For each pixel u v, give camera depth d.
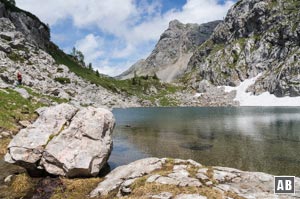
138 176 17.73
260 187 15.80
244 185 16.08
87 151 20.22
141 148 32.81
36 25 195.75
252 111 114.69
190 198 13.62
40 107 40.28
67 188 17.75
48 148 19.75
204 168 18.39
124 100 166.00
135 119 73.50
